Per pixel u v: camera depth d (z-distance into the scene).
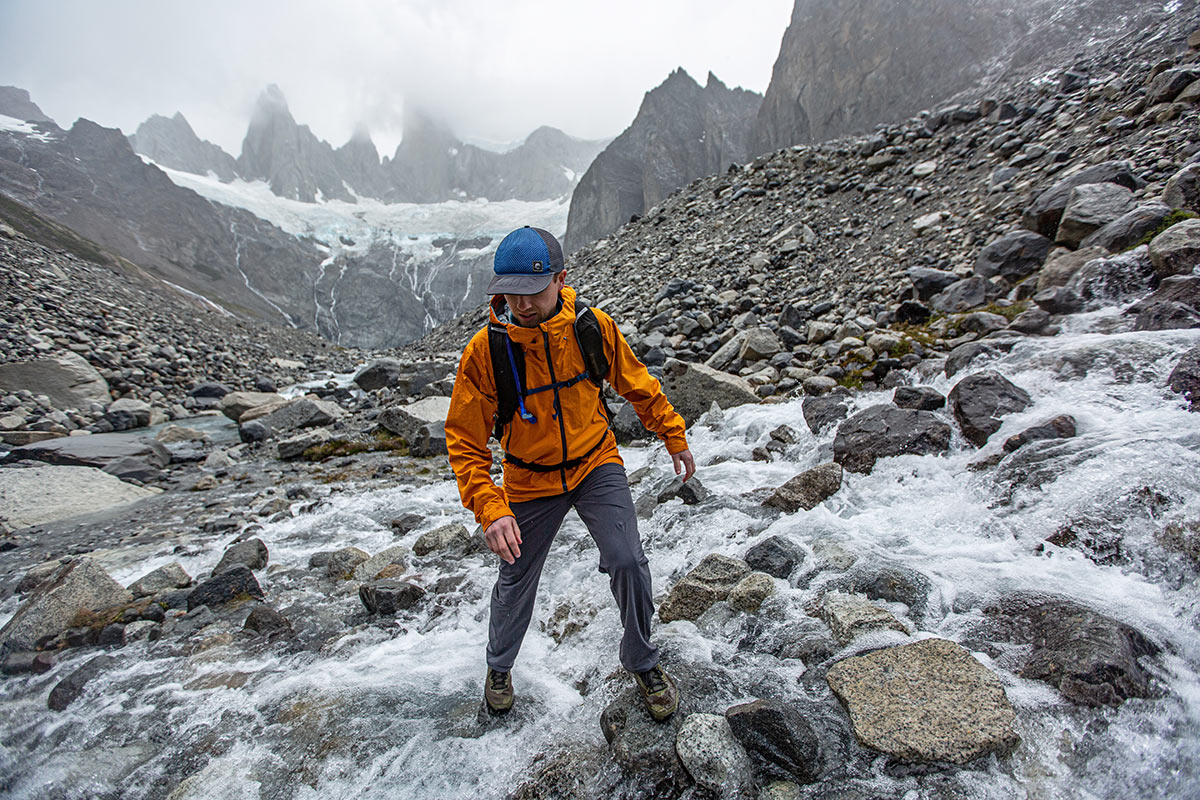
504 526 2.44
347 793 2.60
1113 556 2.98
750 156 152.75
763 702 2.40
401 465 9.15
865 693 2.46
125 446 10.33
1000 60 94.81
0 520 7.28
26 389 14.21
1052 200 8.56
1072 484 3.48
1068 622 2.60
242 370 20.86
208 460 10.39
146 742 3.10
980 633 2.76
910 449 4.62
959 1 112.75
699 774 2.26
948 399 5.12
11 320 17.59
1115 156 9.39
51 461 9.73
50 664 3.88
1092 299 6.36
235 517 6.81
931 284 9.02
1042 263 8.27
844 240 13.94
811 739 2.28
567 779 2.46
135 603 4.49
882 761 2.23
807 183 19.59
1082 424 4.11
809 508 4.45
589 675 3.16
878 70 121.62
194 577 5.18
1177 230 6.04
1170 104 9.95
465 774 2.62
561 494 2.71
